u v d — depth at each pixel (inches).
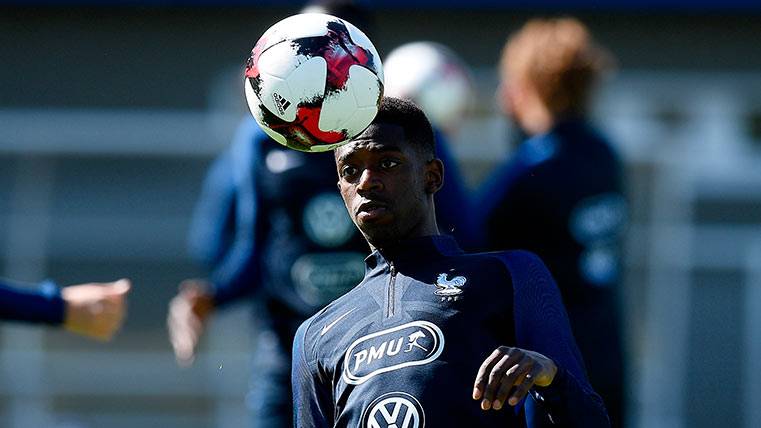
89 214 1288.1
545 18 1517.0
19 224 1279.5
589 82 909.2
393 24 1528.1
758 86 1533.0
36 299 725.9
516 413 505.4
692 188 1333.7
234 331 1227.9
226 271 836.0
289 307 806.5
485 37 1521.9
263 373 820.6
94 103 1525.6
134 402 1238.9
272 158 804.0
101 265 1275.8
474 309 512.7
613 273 891.4
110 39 1528.1
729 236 1315.2
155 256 1277.1
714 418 1263.5
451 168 751.1
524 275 523.5
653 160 1301.7
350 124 524.1
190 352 830.5
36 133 1298.0
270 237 818.8
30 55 1528.1
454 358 501.7
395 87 876.0
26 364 1232.2
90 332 740.0
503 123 1390.3
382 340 514.0
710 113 1535.4
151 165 1306.6
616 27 1533.0
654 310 1274.6
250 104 537.0
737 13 1514.5
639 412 1261.1
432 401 495.2
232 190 872.9
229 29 1531.7
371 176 523.8
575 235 874.8
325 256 796.6
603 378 868.0
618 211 901.8
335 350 524.1
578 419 486.9
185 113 1526.8
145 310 1262.3
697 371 1268.5
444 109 882.8
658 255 1284.4
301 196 794.8
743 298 1285.7
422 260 533.6
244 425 1228.5
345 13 792.9
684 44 1535.4
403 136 527.5
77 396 1237.1
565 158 878.4
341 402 514.6
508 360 466.6
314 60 520.4
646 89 1534.2
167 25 1529.3
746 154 1521.9
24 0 1512.1
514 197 876.6
